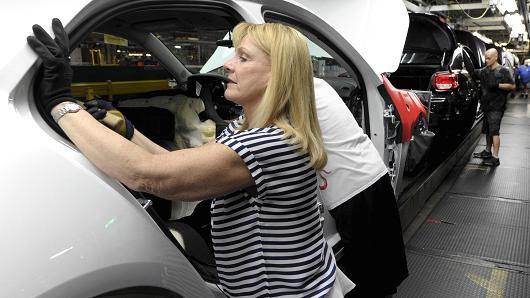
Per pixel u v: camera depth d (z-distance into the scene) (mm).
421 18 5582
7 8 1011
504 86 5793
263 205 1098
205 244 1592
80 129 940
